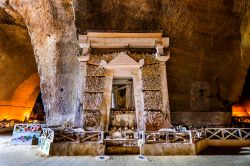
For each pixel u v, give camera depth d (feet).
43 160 28.68
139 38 45.52
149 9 46.42
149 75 44.09
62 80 50.21
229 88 52.19
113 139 34.35
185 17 47.14
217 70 50.34
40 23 52.85
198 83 49.03
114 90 55.21
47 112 52.06
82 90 43.32
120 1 45.78
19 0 53.67
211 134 41.04
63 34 50.55
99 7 46.19
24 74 78.95
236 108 82.64
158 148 31.78
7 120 72.79
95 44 45.16
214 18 48.67
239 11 50.08
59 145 31.58
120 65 44.09
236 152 33.35
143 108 42.55
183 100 48.06
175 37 47.73
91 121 41.60
